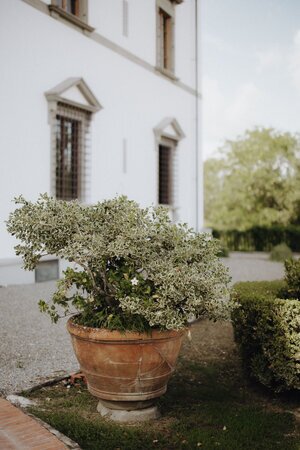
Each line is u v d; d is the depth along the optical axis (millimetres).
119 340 3414
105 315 3621
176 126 14828
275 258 16766
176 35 15133
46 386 4320
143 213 3844
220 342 6125
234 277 11906
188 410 4039
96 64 11328
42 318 6672
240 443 3414
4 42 8773
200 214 16625
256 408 4152
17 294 8062
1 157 8789
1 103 8766
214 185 28234
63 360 5008
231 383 4773
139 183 13164
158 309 3406
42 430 3158
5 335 5723
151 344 3471
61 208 3803
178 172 15352
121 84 12312
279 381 4371
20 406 3785
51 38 9891
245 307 4512
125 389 3582
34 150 9523
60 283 3799
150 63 13617
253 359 4453
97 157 11484
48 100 9805
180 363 5246
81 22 10562
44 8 9656
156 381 3627
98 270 3699
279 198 23000
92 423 3590
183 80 15570
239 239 22750
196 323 7039
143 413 3764
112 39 11891
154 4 13805
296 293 4816
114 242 3545
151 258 3662
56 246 3789
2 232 8852
